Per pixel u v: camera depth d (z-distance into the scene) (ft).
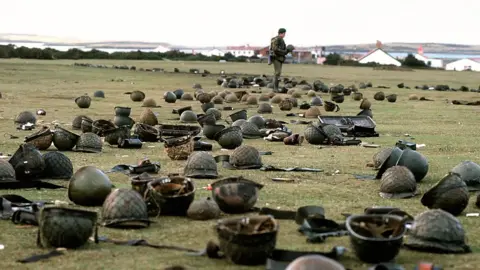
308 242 34.63
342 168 58.59
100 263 31.19
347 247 33.81
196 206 39.09
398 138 81.15
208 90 162.30
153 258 31.99
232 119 90.63
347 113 113.50
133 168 53.06
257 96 140.36
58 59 321.73
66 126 85.35
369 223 32.73
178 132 73.67
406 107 129.49
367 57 440.45
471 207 44.14
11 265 30.91
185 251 33.09
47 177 49.93
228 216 39.96
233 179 40.98
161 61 339.77
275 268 29.53
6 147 67.67
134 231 36.37
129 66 270.46
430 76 271.49
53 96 134.72
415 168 52.13
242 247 30.60
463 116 112.68
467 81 238.07
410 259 32.22
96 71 224.74
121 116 82.58
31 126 82.02
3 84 161.07
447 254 33.09
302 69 306.35
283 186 50.14
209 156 52.37
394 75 270.26
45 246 33.55
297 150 69.00
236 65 313.94
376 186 50.85
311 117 104.01
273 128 82.02
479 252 33.68
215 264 31.12
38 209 38.81
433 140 79.87
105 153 64.49
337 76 248.52
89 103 113.80
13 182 46.62
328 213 41.45
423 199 42.42
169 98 128.67
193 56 397.39
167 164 58.75
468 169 48.93
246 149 56.75
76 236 33.17
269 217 32.04
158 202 39.34
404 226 32.14
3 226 37.14
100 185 41.73
